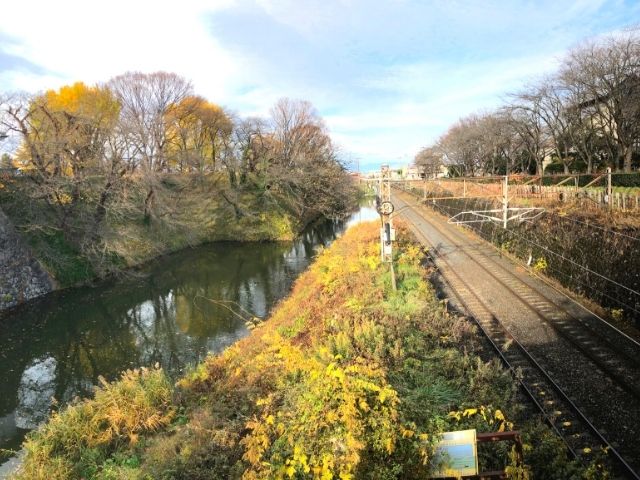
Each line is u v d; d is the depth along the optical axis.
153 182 33.84
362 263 20.67
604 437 8.52
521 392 10.18
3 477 10.88
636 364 11.17
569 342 12.85
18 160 27.69
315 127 51.12
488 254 25.64
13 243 25.20
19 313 23.19
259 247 39.66
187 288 27.52
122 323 22.05
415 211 50.59
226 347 18.20
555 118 32.50
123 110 39.31
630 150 25.12
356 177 70.69
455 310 16.25
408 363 10.83
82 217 29.09
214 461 8.69
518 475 6.45
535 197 25.66
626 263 14.57
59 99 39.62
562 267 18.69
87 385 16.22
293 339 15.12
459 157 55.12
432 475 6.52
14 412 14.60
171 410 11.72
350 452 6.43
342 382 7.29
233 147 47.53
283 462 7.41
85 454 10.16
